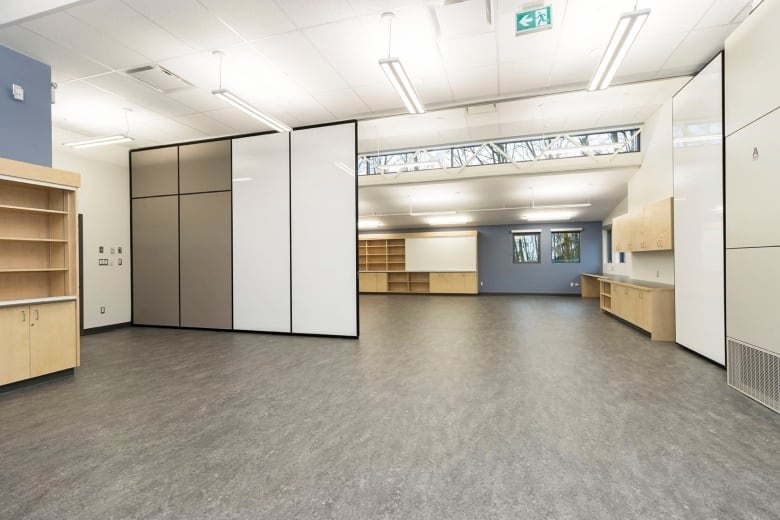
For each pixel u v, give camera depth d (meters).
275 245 6.46
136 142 7.16
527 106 6.55
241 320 6.65
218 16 3.62
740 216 3.35
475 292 14.11
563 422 2.80
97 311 6.84
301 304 6.32
